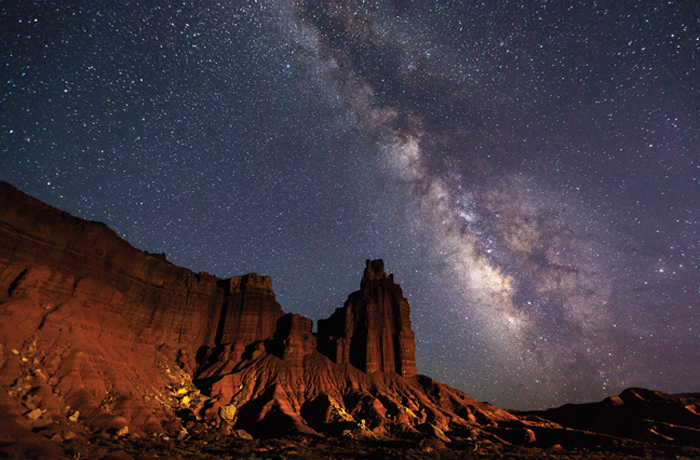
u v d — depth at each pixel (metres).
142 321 62.09
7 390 29.95
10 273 41.00
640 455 49.38
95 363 42.47
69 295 47.03
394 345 81.31
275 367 67.62
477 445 49.84
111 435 32.72
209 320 75.06
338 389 67.25
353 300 88.25
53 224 47.44
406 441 47.81
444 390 72.62
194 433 43.09
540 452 48.97
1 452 21.25
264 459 30.67
